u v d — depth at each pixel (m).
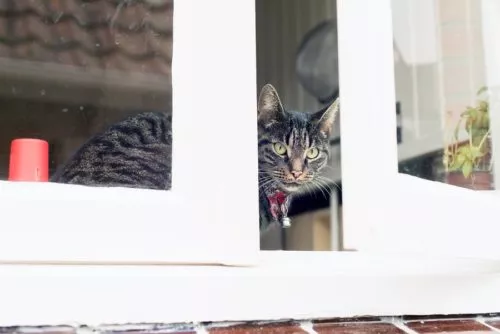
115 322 0.68
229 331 0.71
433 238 0.76
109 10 1.66
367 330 0.77
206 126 0.72
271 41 1.79
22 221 0.65
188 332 0.70
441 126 1.25
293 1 1.82
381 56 0.74
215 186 0.73
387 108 0.74
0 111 1.71
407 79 1.18
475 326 0.85
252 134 0.74
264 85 1.58
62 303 0.66
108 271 0.69
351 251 0.86
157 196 0.71
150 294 0.70
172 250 0.71
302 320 0.77
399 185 0.74
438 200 0.78
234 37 0.73
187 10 0.73
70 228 0.67
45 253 0.66
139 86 1.58
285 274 0.77
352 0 0.74
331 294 0.79
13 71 1.72
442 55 1.34
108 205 0.69
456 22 1.39
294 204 1.48
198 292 0.72
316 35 1.72
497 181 1.16
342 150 0.73
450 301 0.88
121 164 1.10
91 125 1.72
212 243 0.72
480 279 0.91
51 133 1.71
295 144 1.48
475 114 1.32
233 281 0.74
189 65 0.73
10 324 0.64
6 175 0.94
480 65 1.37
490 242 0.84
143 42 1.46
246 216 0.74
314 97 1.71
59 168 1.10
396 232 0.72
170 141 0.81
